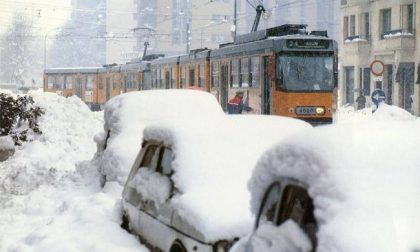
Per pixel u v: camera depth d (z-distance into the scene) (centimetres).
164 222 656
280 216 451
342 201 381
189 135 701
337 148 407
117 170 1052
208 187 643
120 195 1012
